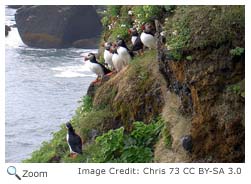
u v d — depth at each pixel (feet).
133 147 56.18
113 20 88.33
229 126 50.24
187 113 54.85
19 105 115.65
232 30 51.93
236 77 51.21
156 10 62.95
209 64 52.01
